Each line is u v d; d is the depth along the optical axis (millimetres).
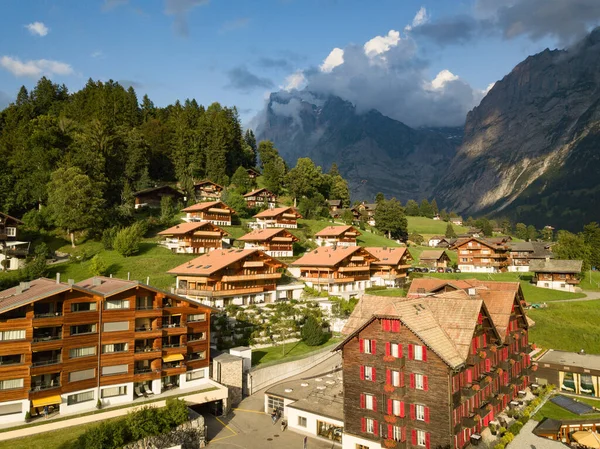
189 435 44562
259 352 67500
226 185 170750
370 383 44781
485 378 46469
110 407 46375
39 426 41375
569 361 63594
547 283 117438
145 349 50500
